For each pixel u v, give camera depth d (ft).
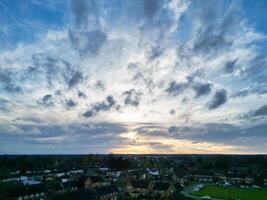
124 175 555.28
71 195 283.38
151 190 392.27
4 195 299.99
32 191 323.16
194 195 379.76
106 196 332.80
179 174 640.99
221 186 499.92
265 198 357.20
